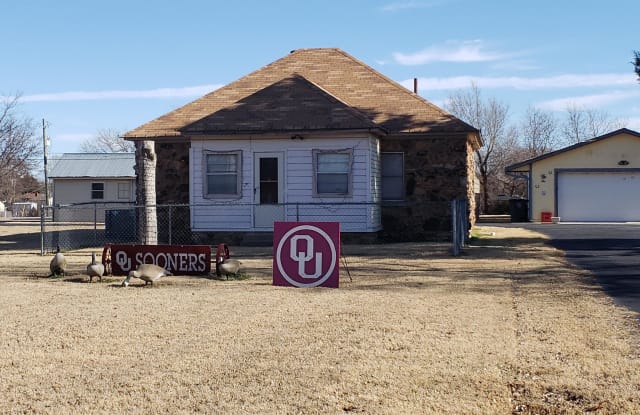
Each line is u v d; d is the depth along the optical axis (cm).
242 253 1806
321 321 923
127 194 4931
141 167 1786
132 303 1072
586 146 3578
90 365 728
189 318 952
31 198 7438
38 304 1070
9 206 6575
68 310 1017
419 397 621
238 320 935
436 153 2167
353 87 2330
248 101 2072
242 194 2050
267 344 802
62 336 852
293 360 734
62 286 1259
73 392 644
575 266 1477
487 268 1464
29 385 666
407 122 2164
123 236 2317
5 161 4184
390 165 2197
